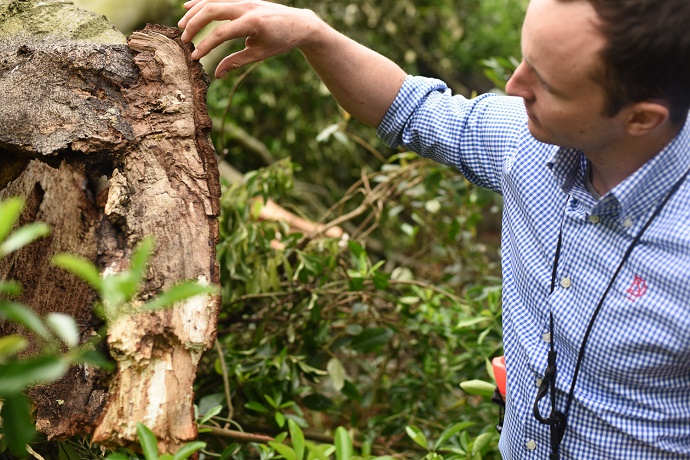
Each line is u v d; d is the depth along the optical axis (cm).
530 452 107
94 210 112
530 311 106
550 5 86
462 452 139
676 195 91
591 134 90
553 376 100
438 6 421
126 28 206
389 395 206
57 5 131
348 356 224
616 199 92
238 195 198
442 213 258
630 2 81
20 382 60
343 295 190
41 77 116
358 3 384
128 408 92
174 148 111
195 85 117
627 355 94
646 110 86
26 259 116
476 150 120
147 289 99
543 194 103
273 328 193
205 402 166
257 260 188
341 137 227
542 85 90
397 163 366
